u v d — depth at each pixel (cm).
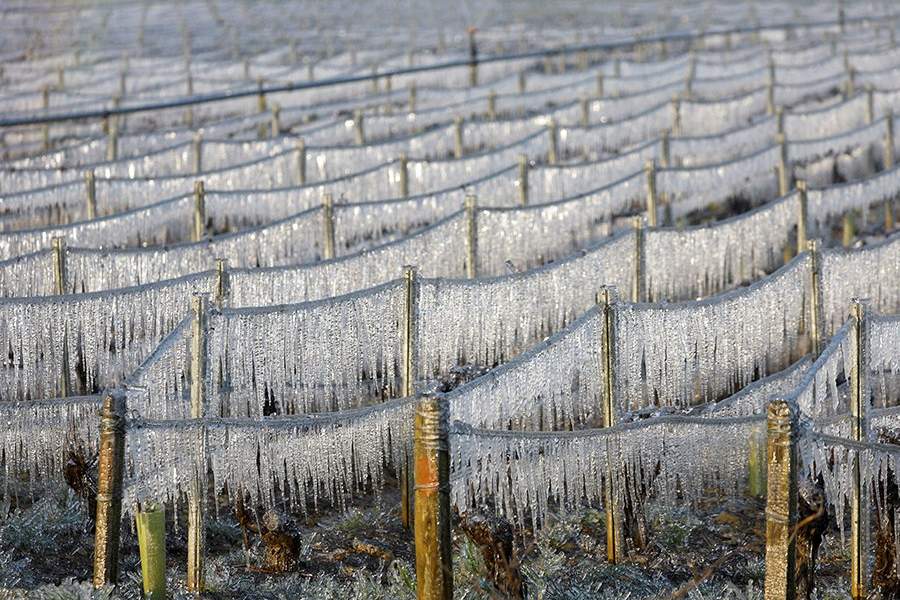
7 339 1370
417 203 1917
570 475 1175
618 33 4725
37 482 1395
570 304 1540
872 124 2562
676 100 2761
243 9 5916
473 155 2298
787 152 2325
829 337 1581
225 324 1231
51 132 3153
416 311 1366
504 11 5766
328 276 1541
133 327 1415
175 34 5122
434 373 1390
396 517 1383
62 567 1252
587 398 1255
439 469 991
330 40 4859
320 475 1201
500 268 1769
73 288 1584
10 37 4988
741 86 3400
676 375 1343
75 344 1393
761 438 1252
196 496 1142
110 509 1077
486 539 1101
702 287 1730
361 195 2131
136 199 2145
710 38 4525
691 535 1340
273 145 2541
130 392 1159
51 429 1260
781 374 1346
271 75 3788
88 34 5112
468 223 1709
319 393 1313
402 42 4716
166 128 3055
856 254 1595
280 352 1277
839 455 1167
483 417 1163
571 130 2553
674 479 1223
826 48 3881
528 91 3441
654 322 1312
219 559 1269
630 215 2022
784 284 1504
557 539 1292
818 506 1102
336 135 2803
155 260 1636
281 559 1246
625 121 2662
